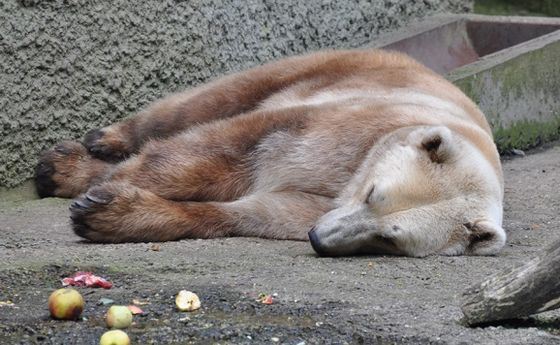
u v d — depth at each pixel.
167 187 10.70
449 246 10.02
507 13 22.75
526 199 13.04
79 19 12.62
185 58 13.77
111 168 12.20
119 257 9.49
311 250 10.15
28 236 10.38
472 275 9.30
